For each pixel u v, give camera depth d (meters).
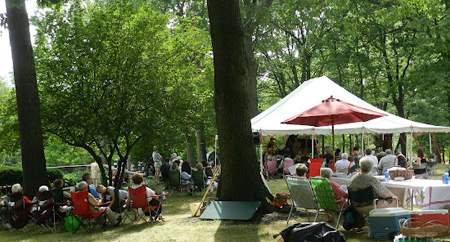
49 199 9.38
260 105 38.53
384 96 31.47
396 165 11.33
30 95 11.20
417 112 33.03
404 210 6.32
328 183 7.05
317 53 27.80
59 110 12.12
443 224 5.42
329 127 15.66
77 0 13.14
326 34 26.27
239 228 8.07
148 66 12.62
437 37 18.77
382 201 6.62
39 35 12.80
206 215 9.11
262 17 22.62
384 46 26.47
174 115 12.88
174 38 14.89
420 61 25.03
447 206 6.82
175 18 18.75
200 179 14.55
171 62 13.65
